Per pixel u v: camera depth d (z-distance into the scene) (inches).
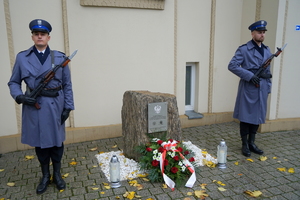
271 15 182.4
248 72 141.8
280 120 197.2
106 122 182.9
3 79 154.1
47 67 103.8
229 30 208.4
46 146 106.3
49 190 115.7
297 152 157.5
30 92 105.3
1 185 120.6
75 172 132.5
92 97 176.4
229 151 158.7
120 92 182.5
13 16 151.9
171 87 197.0
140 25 180.2
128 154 146.2
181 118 203.2
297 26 185.9
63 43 165.6
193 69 211.9
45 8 158.1
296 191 114.5
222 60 211.3
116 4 169.5
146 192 113.4
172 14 187.9
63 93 112.8
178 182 117.5
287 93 197.5
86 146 167.6
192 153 136.9
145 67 186.5
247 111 148.9
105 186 118.0
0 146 156.9
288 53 189.5
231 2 204.7
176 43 193.3
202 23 200.8
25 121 108.7
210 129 201.5
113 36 174.7
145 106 133.9
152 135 136.8
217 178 125.6
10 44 152.6
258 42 145.7
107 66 176.6
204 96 214.1
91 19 167.9
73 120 175.3
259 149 155.9
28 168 138.1
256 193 111.0
